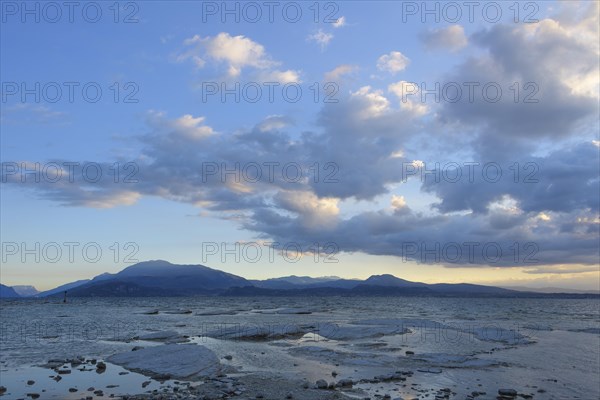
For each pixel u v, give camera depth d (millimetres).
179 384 20141
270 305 137750
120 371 23078
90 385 19828
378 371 23594
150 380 20969
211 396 17562
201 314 82375
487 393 18906
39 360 26766
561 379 22078
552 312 102688
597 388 20094
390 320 55531
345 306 129500
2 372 22875
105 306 128625
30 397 17516
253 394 18172
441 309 112812
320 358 27984
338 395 18031
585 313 98562
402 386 20000
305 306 128375
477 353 30875
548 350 32906
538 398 18250
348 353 30188
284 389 19109
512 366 25641
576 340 40094
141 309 106188
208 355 26125
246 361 26906
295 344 35562
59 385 19812
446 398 17891
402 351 31406
